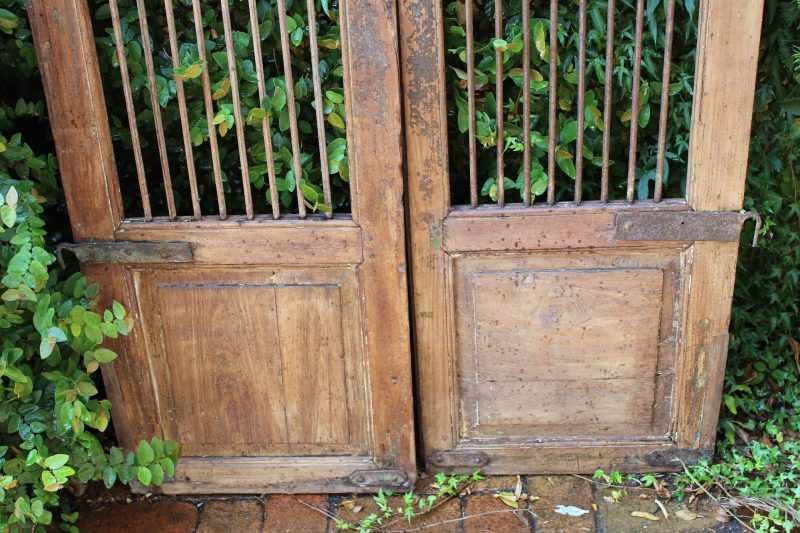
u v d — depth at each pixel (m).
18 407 2.18
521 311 2.46
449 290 2.44
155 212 2.63
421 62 2.20
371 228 2.32
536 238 2.36
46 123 2.59
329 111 2.28
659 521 2.43
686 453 2.60
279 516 2.55
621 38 2.33
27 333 2.26
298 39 2.23
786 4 2.55
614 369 2.52
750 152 2.82
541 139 2.31
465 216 2.34
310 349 2.49
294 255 2.36
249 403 2.56
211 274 2.41
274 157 2.34
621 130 2.47
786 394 2.92
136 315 2.45
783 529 2.38
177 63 2.22
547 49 2.27
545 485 2.62
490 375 2.55
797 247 2.95
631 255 2.38
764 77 2.72
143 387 2.53
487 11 2.34
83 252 2.37
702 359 2.48
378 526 2.48
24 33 2.30
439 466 2.66
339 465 2.61
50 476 2.04
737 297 3.05
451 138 2.52
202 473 2.64
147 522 2.53
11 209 1.95
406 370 2.47
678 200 2.34
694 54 2.33
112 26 2.35
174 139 2.51
